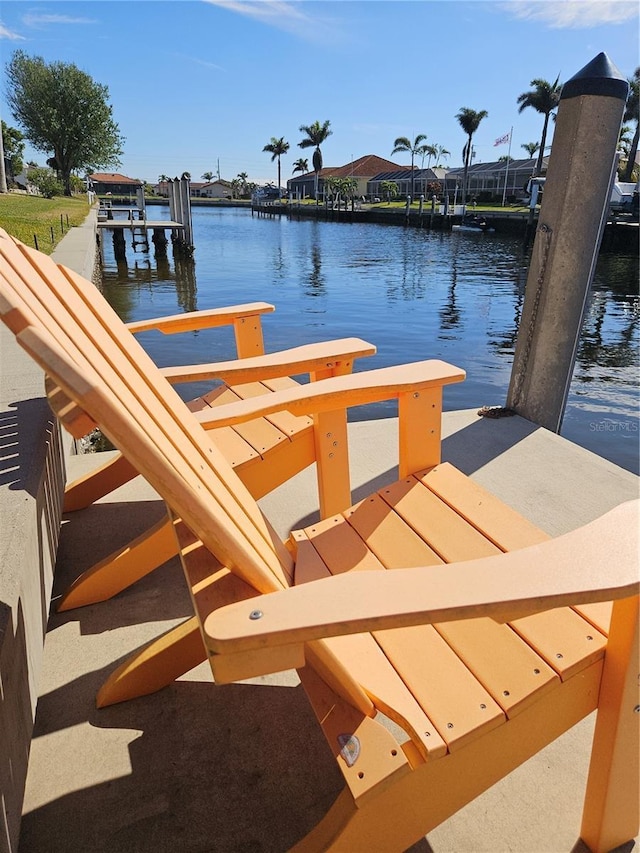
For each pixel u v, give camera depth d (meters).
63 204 34.25
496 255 28.53
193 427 1.43
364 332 11.67
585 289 3.18
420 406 1.69
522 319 3.43
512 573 0.86
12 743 1.01
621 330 12.23
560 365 3.33
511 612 0.80
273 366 1.91
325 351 2.00
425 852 1.19
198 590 0.93
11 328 0.72
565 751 1.43
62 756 1.39
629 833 1.19
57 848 1.19
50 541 1.68
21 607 1.14
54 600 1.93
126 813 1.26
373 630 0.78
